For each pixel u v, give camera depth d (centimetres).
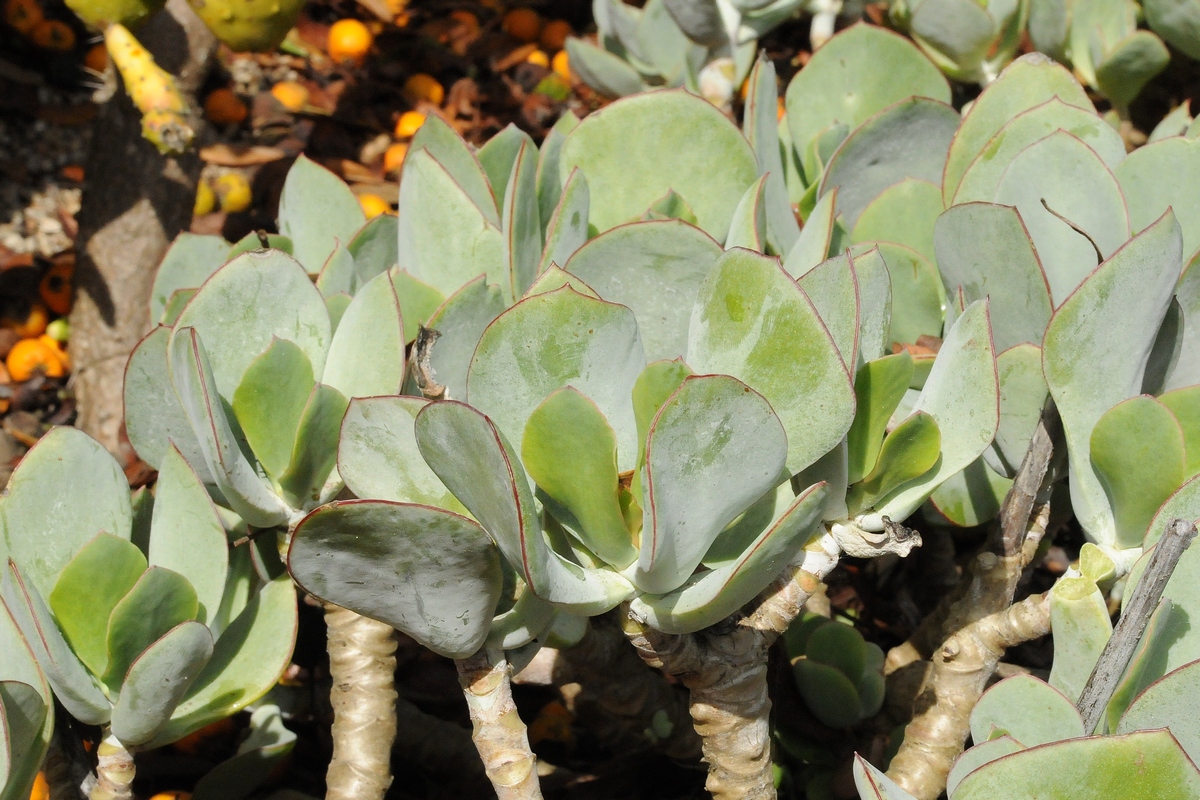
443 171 139
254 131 276
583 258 132
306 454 131
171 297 146
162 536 133
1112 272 128
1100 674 123
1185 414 131
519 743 125
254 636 133
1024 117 140
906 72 155
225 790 142
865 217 146
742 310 124
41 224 259
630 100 143
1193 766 118
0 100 279
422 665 156
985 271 134
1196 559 126
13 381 224
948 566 155
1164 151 139
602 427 121
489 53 302
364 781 135
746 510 125
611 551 123
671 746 149
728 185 143
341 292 142
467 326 133
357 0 305
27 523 132
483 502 120
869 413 126
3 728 124
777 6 163
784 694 145
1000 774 120
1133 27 172
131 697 127
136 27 160
